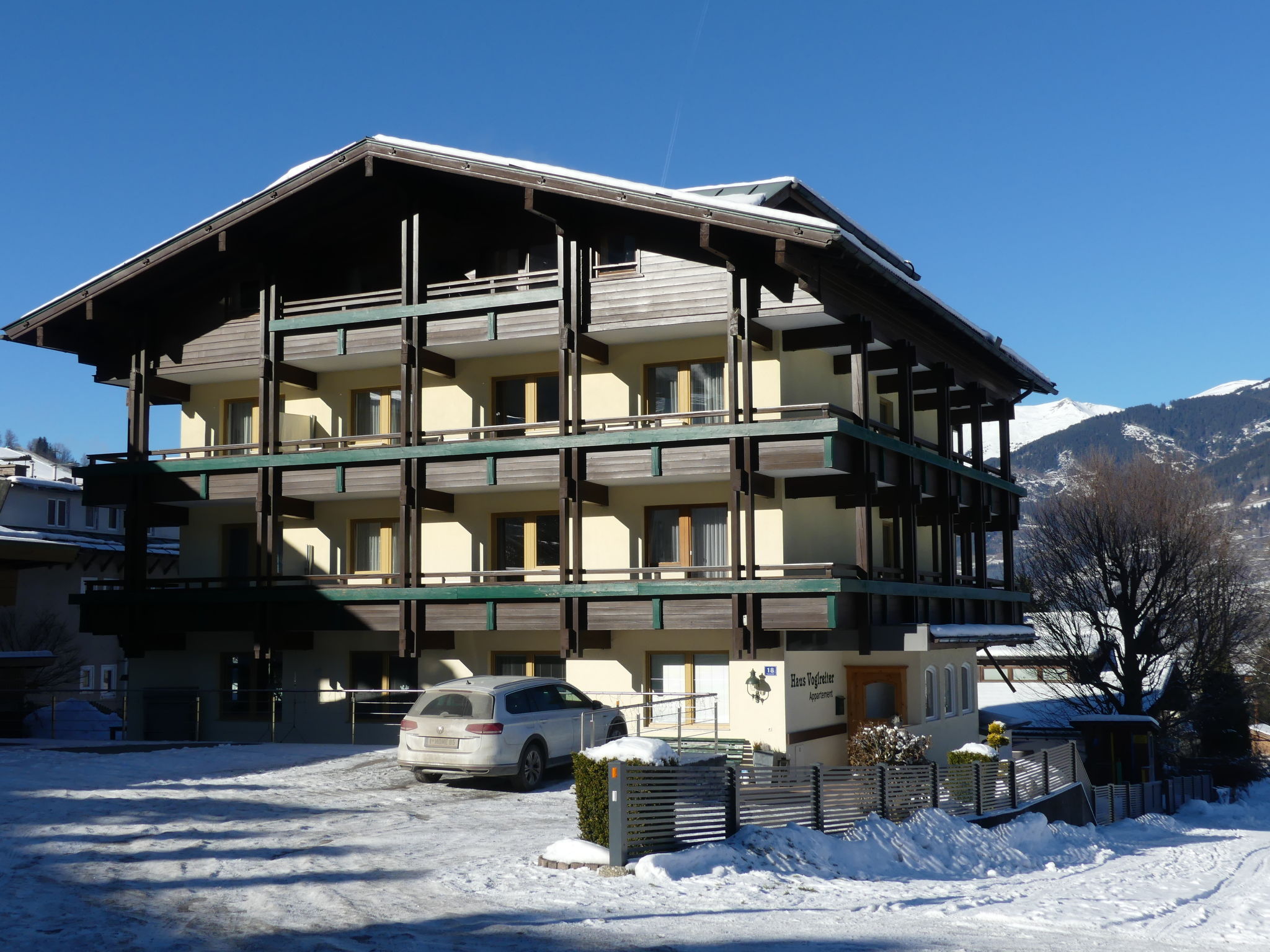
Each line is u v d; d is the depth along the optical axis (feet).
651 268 85.87
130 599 98.78
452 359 96.27
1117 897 56.29
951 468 100.73
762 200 82.38
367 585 98.02
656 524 89.71
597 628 85.66
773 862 51.03
